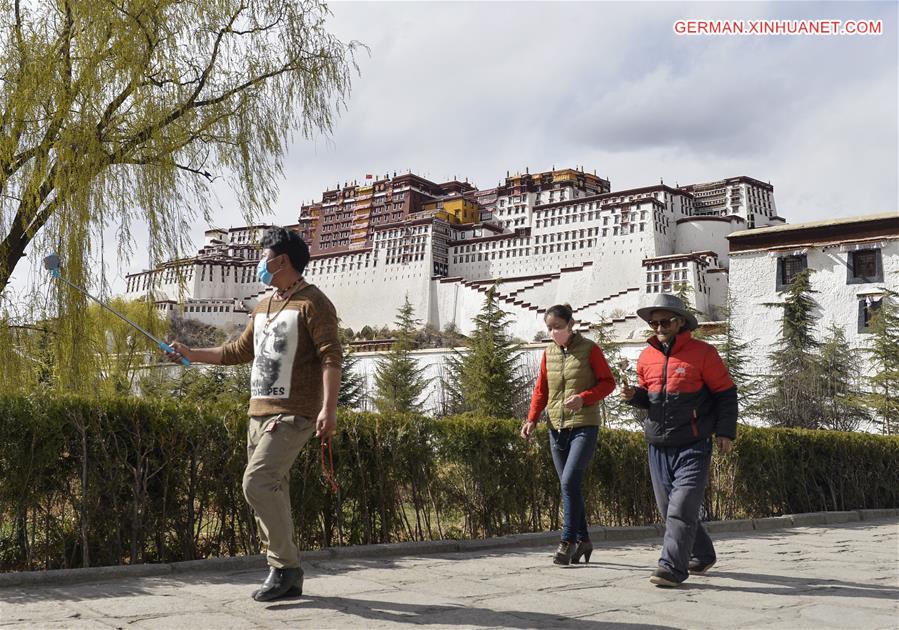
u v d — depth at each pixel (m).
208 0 11.20
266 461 4.03
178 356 4.45
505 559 6.22
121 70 10.17
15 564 4.91
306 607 4.05
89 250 10.25
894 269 29.44
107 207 10.48
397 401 37.59
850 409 27.45
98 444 5.18
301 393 4.12
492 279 116.25
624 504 8.80
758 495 10.75
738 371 31.03
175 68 10.70
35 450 4.90
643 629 3.80
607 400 29.25
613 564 6.08
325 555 5.93
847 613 4.25
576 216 119.19
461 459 7.32
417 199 149.62
